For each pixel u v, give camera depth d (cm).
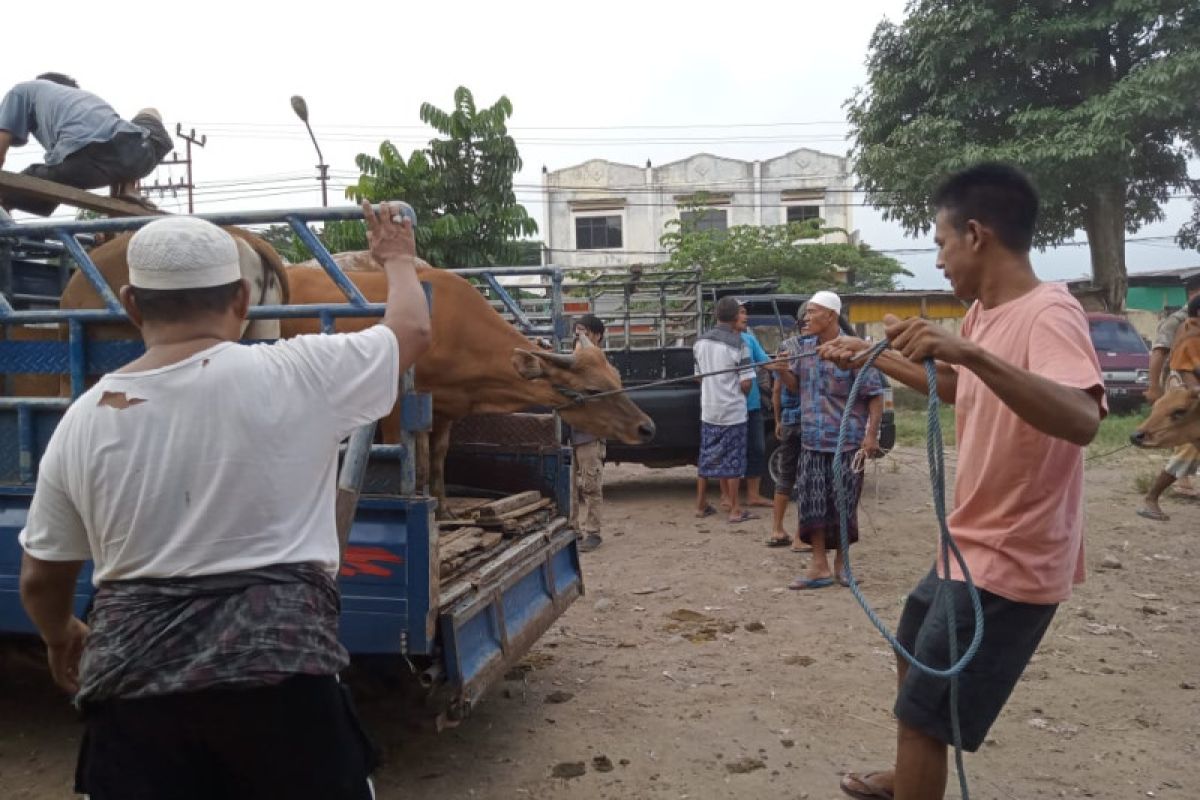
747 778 370
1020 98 1920
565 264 3841
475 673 349
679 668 486
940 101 1942
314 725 191
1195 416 611
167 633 182
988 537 264
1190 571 655
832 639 525
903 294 2430
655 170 3853
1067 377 237
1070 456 259
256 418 188
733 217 3831
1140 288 2805
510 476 519
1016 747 392
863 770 373
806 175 3819
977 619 241
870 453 611
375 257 235
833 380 602
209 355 190
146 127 489
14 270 498
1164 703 436
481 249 1310
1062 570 263
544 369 473
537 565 440
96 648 185
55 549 199
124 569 188
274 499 189
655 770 377
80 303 383
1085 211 1981
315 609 192
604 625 558
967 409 274
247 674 180
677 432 923
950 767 374
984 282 269
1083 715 423
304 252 1265
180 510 185
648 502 953
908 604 310
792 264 2789
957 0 1898
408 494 330
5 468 366
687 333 1186
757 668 484
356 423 204
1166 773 370
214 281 195
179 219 200
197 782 191
